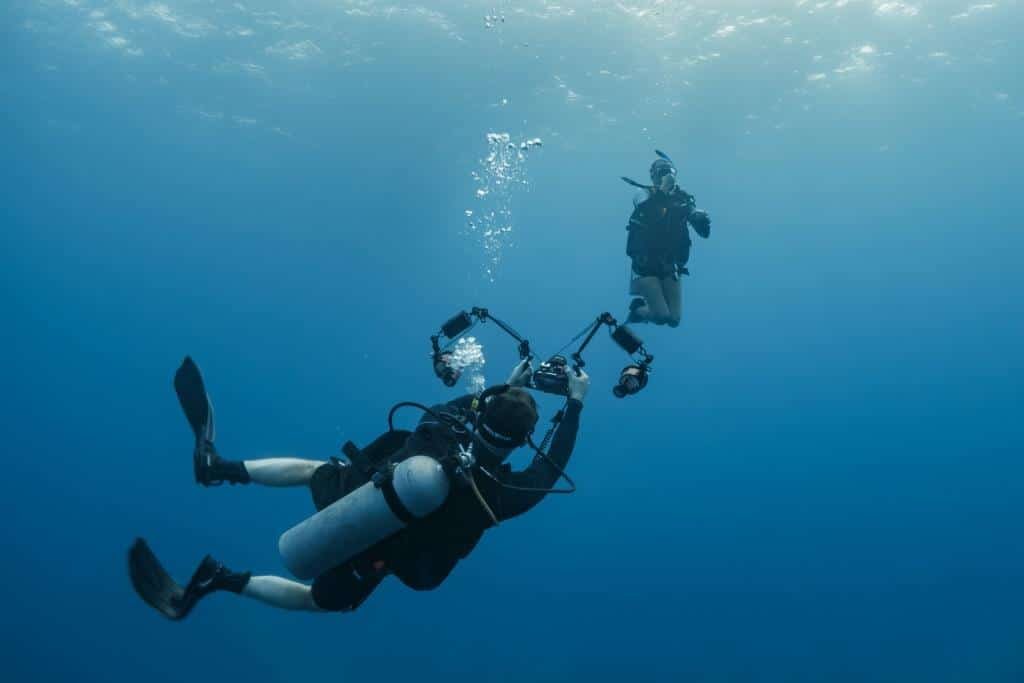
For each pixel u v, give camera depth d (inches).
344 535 106.2
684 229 293.1
